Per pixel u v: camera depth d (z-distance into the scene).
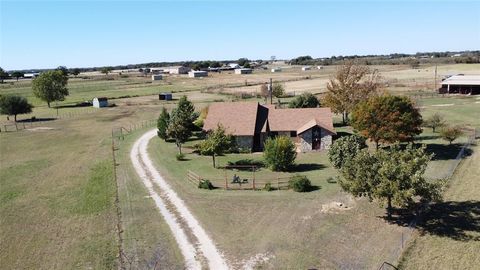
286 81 170.75
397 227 30.72
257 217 33.75
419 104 89.69
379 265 25.55
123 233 31.72
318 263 26.11
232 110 61.31
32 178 48.09
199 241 29.88
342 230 30.67
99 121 89.50
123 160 54.41
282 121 60.34
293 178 40.50
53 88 115.81
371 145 58.19
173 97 127.38
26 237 32.00
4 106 90.12
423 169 29.97
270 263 26.38
